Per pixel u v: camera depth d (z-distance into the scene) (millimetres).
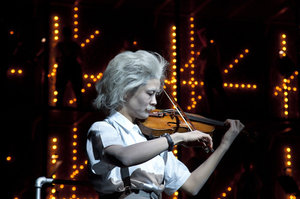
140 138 2730
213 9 10648
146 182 2627
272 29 11164
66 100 9352
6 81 8922
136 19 10375
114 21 10227
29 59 9172
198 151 9219
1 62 8875
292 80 10766
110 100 2670
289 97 10711
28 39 9273
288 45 11156
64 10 9914
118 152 2375
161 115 4211
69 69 8875
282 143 10523
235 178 10117
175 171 2965
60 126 9680
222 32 10844
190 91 10070
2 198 8945
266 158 10148
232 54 10820
